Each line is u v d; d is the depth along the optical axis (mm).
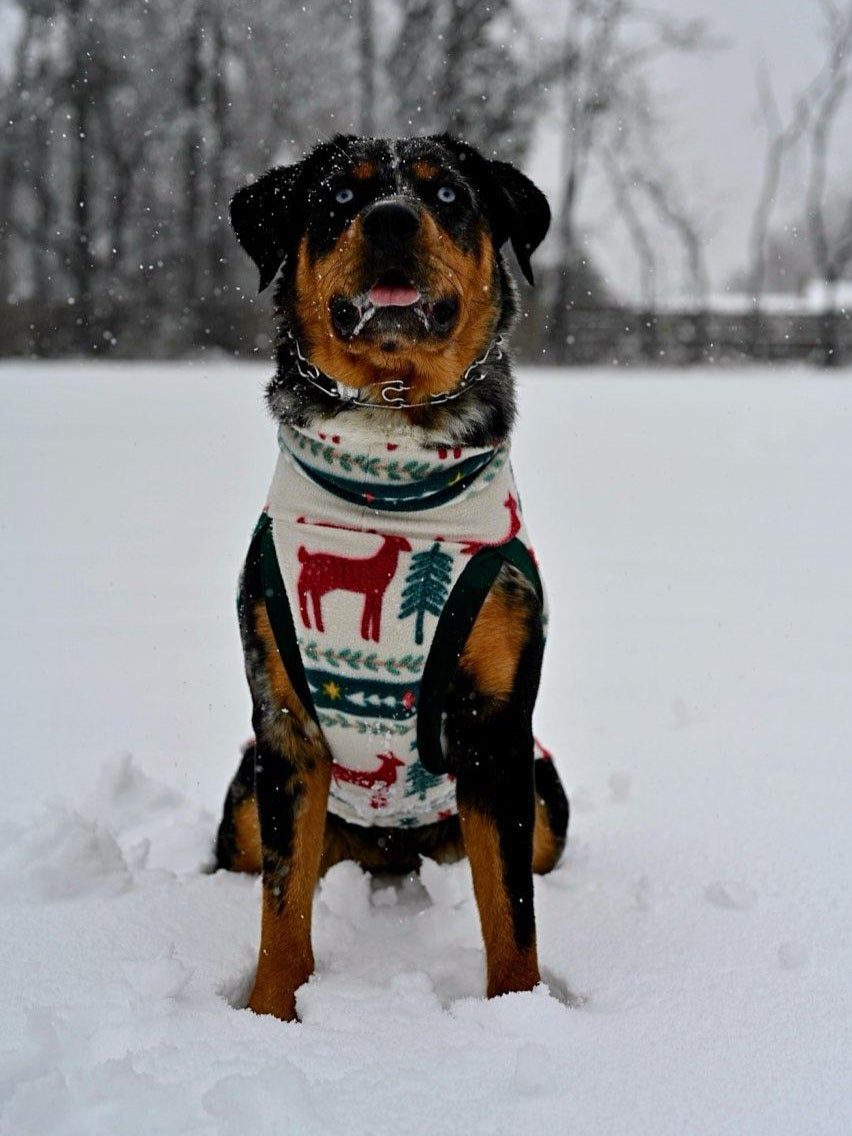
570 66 11812
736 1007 970
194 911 1163
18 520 2869
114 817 1391
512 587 1073
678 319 11578
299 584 1061
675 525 2965
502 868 1063
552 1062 889
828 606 2207
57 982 1005
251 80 10844
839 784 1399
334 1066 883
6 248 12430
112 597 2236
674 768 1489
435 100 11086
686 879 1215
